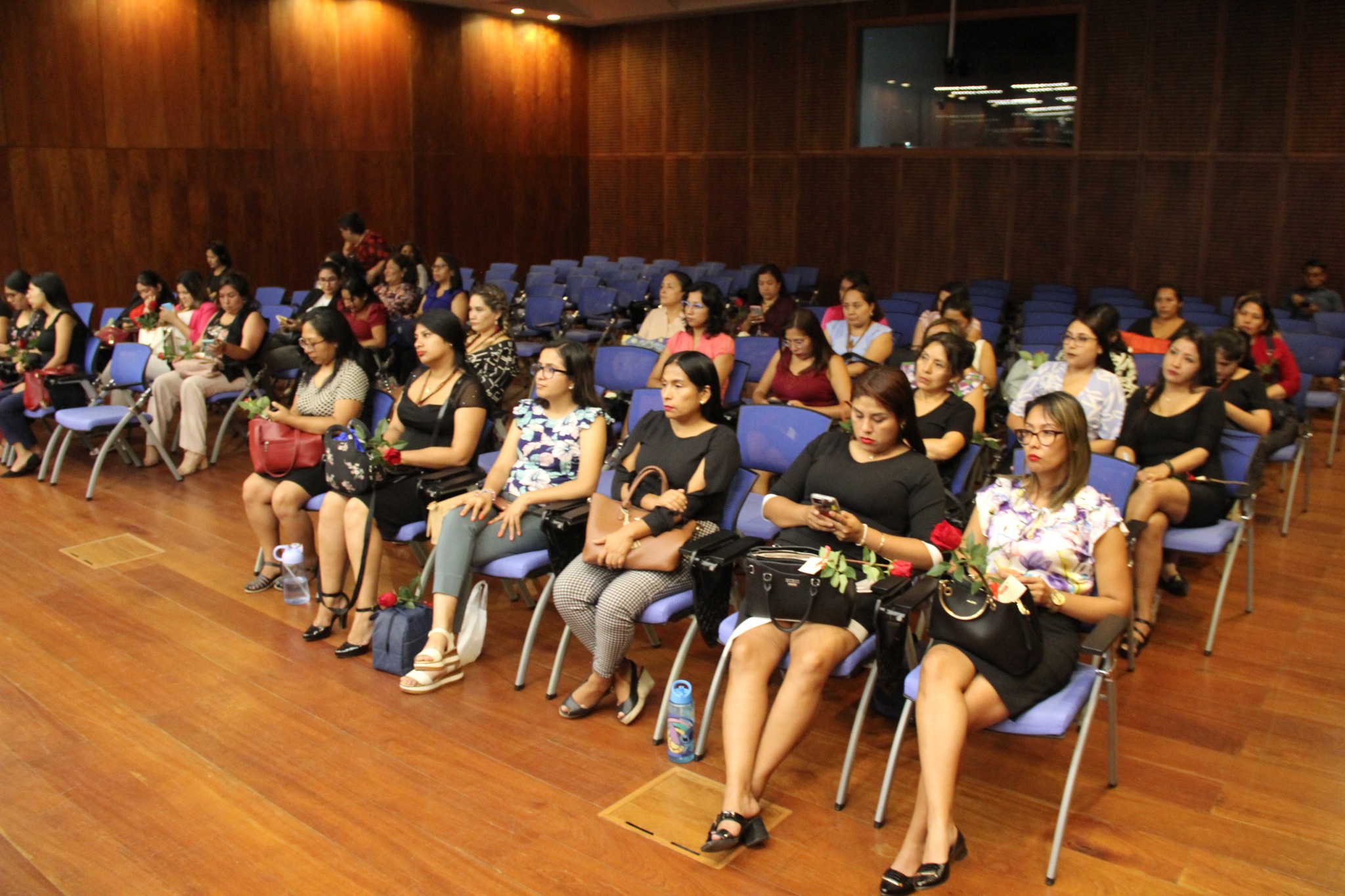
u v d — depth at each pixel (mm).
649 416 3820
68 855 2803
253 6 11328
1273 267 10617
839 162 13023
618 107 14859
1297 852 2807
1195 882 2680
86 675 3859
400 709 3623
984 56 11930
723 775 3215
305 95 11930
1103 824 2945
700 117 14062
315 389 4594
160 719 3539
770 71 13367
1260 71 10391
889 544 3125
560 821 2957
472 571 3875
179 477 6496
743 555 3316
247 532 5500
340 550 4129
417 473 4184
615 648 3420
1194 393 4305
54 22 9891
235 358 6797
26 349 6590
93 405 6441
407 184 13086
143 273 7781
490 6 13203
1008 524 3104
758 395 5367
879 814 2928
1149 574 4023
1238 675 3857
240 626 4309
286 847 2834
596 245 15508
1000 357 7828
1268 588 4727
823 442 3480
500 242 14305
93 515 5750
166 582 4777
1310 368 6684
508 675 3900
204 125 11102
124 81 10453
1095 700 2785
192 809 3014
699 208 14305
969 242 12305
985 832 2914
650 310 8508
